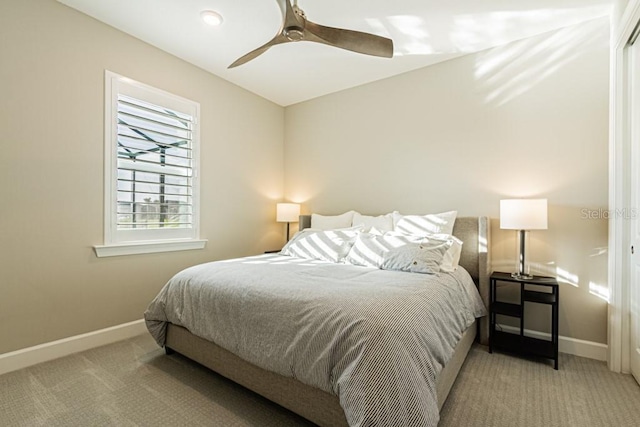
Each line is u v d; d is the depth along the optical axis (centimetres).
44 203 219
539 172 254
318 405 142
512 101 266
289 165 425
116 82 255
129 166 267
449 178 297
